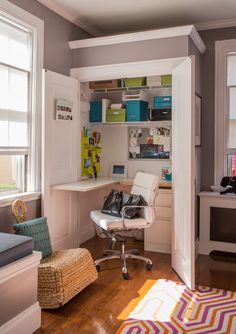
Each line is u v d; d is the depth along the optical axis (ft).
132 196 10.94
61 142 11.75
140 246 13.53
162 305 8.50
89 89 14.43
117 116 13.92
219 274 10.64
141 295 9.05
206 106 13.42
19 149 10.48
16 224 8.97
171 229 11.91
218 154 13.29
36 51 10.81
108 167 15.10
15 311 6.89
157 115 13.46
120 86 13.96
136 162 14.64
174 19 12.75
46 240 9.31
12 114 10.21
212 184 13.46
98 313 8.07
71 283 8.48
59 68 12.03
